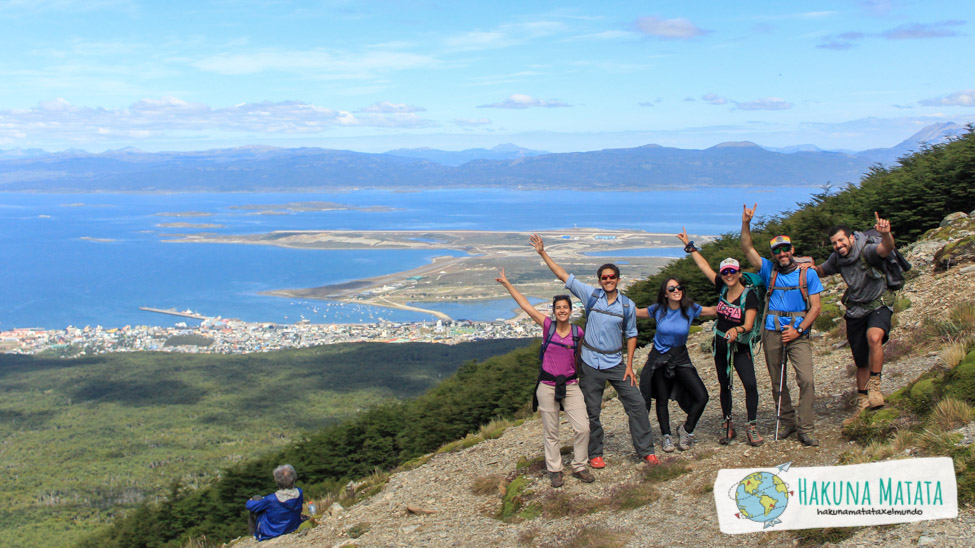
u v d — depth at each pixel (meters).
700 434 8.02
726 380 7.26
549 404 7.34
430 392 27.30
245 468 26.56
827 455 6.25
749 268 18.27
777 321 6.90
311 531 8.48
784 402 7.00
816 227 17.62
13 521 58.00
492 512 7.33
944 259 11.34
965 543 3.98
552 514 6.72
